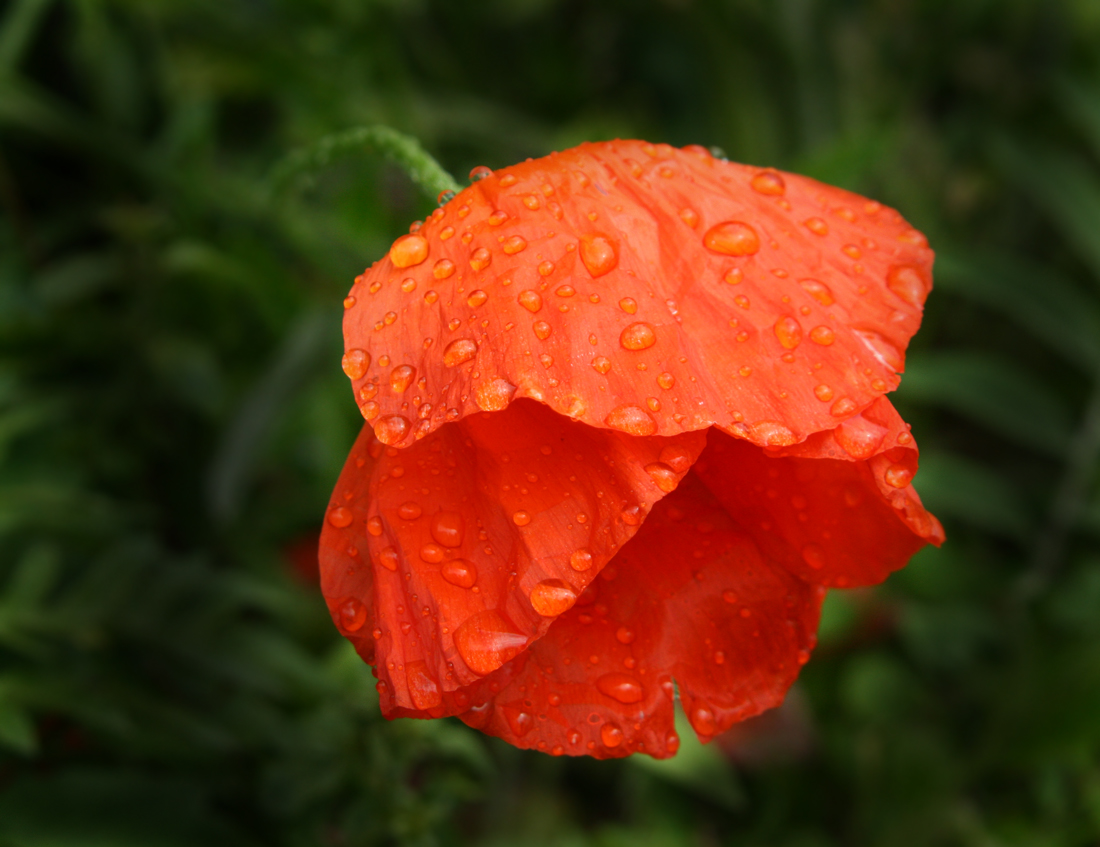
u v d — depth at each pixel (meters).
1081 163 0.47
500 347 0.23
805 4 0.46
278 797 0.28
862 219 0.25
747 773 0.35
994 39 0.46
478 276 0.24
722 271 0.24
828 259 0.24
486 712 0.24
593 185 0.24
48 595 0.29
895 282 0.24
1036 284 0.42
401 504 0.24
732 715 0.25
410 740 0.28
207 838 0.29
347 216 0.32
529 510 0.24
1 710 0.27
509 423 0.24
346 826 0.28
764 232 0.24
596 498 0.24
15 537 0.29
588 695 0.25
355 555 0.24
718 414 0.23
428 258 0.24
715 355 0.23
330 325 0.31
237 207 0.32
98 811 0.28
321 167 0.28
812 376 0.23
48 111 0.31
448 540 0.24
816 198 0.25
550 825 0.34
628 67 0.53
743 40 0.45
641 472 0.23
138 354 0.32
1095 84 0.45
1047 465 0.47
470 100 0.44
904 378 0.41
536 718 0.24
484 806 0.34
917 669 0.37
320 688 0.29
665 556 0.25
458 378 0.23
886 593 0.38
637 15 0.49
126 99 0.33
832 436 0.23
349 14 0.36
